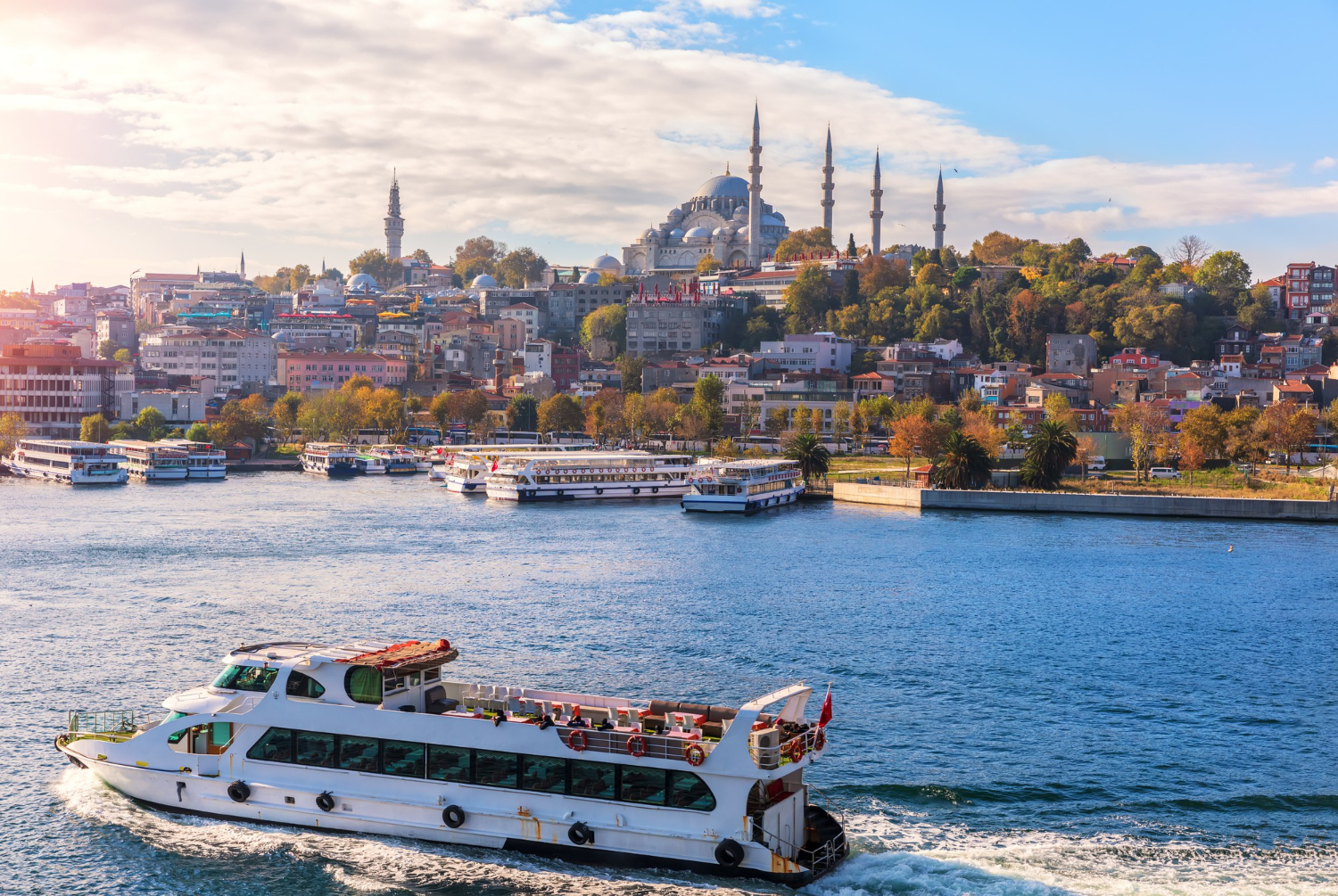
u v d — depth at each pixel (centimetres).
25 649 9006
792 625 9944
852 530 16662
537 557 13988
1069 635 9588
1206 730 7100
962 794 6059
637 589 11694
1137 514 18312
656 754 5162
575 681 8119
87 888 5109
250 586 11869
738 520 18212
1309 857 5369
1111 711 7469
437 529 16938
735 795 5062
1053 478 19938
